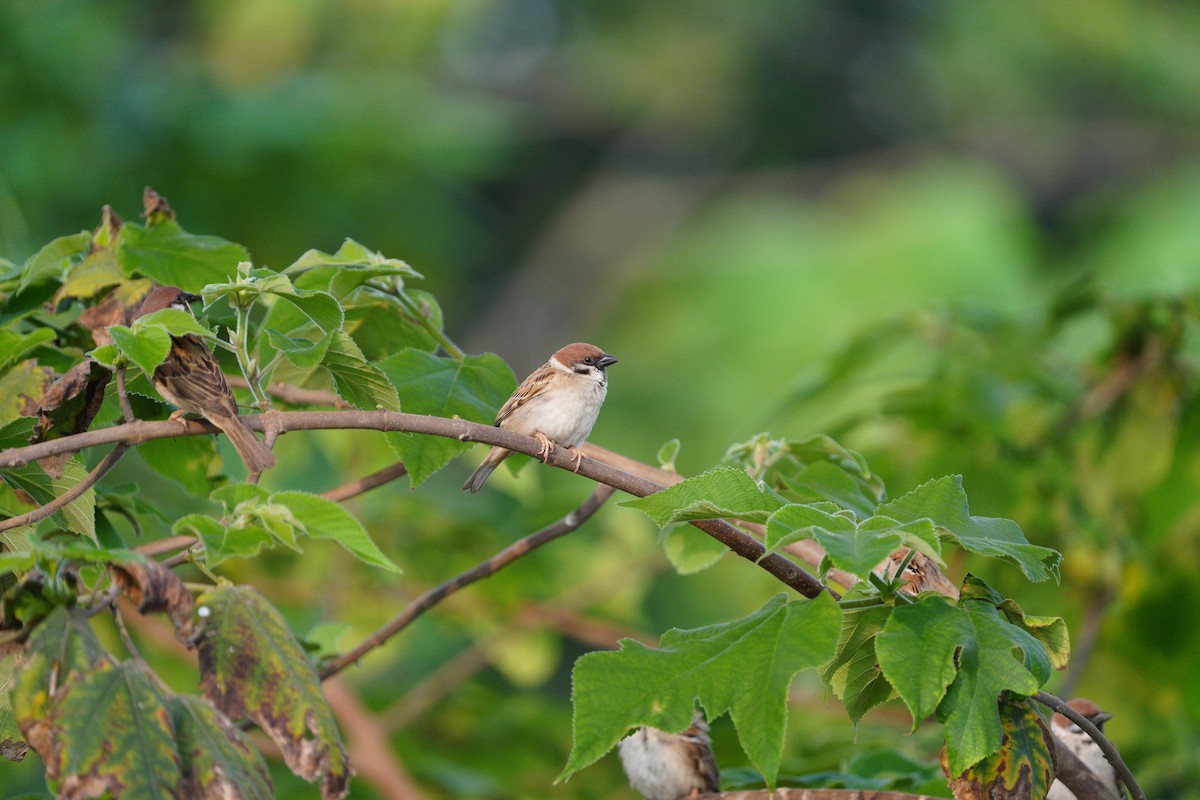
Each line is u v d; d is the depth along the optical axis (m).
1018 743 4.72
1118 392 10.82
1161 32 33.59
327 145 20.06
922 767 7.55
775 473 7.18
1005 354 11.23
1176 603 10.43
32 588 4.65
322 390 7.63
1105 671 10.61
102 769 4.26
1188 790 9.84
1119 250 23.78
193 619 4.73
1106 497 10.62
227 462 10.61
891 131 35.25
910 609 4.66
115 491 7.11
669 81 35.09
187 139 18.98
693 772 8.41
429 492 13.94
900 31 35.53
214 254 6.80
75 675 4.42
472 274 31.66
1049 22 33.50
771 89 35.50
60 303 6.77
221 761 4.48
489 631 12.30
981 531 4.83
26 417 5.99
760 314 23.36
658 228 33.97
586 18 35.88
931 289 21.59
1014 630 4.66
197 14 23.36
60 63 18.16
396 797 10.05
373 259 6.99
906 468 10.80
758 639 4.70
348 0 24.36
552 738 11.88
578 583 12.91
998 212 22.80
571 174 35.00
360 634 12.15
